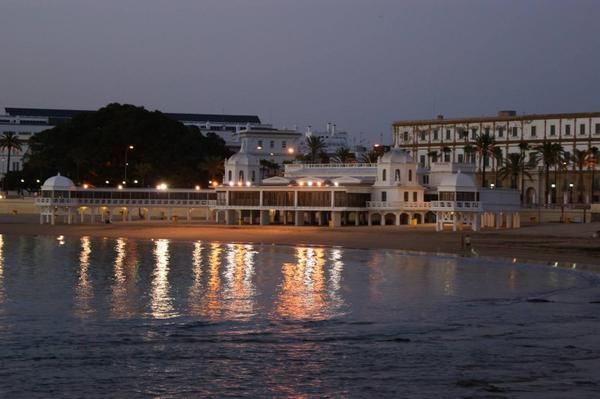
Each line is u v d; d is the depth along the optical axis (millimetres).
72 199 189375
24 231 165500
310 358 51719
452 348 54062
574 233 146125
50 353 52781
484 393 44750
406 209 170250
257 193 179625
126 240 145750
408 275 93312
